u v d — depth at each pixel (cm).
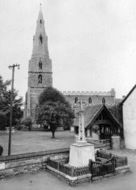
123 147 2520
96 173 1327
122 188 1195
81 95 7488
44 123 3162
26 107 6912
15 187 1208
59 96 5569
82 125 1559
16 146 2334
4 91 1878
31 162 1485
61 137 3388
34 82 7075
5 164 1373
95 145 2081
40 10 7950
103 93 7850
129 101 2538
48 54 7525
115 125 2562
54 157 1600
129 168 1514
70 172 1277
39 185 1241
